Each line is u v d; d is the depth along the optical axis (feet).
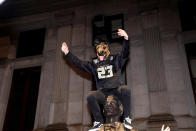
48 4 48.32
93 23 44.47
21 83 43.34
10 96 42.29
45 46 44.70
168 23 39.81
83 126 35.60
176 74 35.55
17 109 41.11
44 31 47.34
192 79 36.06
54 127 35.73
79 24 44.47
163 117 32.50
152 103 34.19
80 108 37.04
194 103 33.81
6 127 39.96
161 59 37.01
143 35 39.86
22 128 39.37
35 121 38.27
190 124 31.76
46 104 38.81
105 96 17.69
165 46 37.99
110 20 44.19
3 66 45.16
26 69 44.27
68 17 45.73
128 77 37.58
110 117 16.74
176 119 32.50
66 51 19.75
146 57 37.83
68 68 40.57
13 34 48.39
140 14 42.06
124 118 16.93
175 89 34.58
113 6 44.65
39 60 43.91
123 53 18.57
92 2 46.03
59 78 40.04
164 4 41.68
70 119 36.60
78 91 38.37
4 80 43.78
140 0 43.24
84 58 40.86
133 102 35.42
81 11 45.93
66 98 38.01
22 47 47.06
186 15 41.29
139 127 33.12
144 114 34.19
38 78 42.98
